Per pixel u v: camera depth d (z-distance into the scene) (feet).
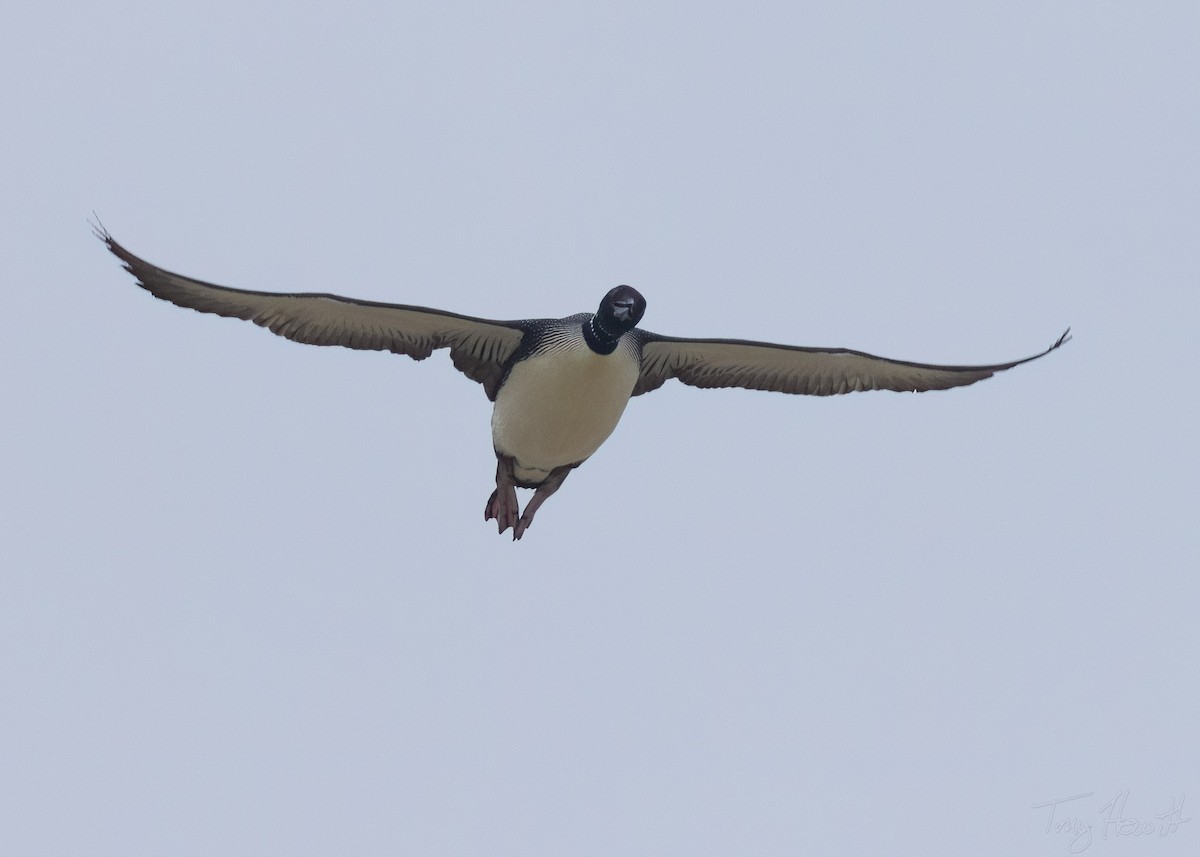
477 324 52.80
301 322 51.16
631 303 50.70
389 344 53.06
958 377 56.18
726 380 57.36
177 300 48.37
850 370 56.39
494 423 55.42
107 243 46.26
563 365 52.29
